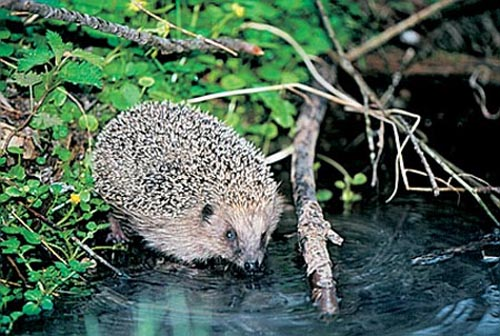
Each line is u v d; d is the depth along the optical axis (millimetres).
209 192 6426
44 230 6012
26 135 6582
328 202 7848
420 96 8766
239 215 6379
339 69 8688
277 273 6344
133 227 6633
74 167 6703
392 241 6977
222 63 7926
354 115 8594
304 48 8102
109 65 7277
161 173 6430
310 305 5781
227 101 8023
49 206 6219
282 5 8023
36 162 6594
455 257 6625
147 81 7180
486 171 8289
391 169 8414
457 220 7445
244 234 6352
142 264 6512
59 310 5625
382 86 8758
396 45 8750
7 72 6926
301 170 7258
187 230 6500
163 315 5633
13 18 7004
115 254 6621
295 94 8289
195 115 6738
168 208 6434
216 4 8086
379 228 7262
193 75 7660
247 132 8016
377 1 8828
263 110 8141
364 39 8727
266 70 7949
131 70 7258
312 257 5984
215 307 5773
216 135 6594
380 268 6430
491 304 5809
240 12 7602
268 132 7836
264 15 7863
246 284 6168
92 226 6059
